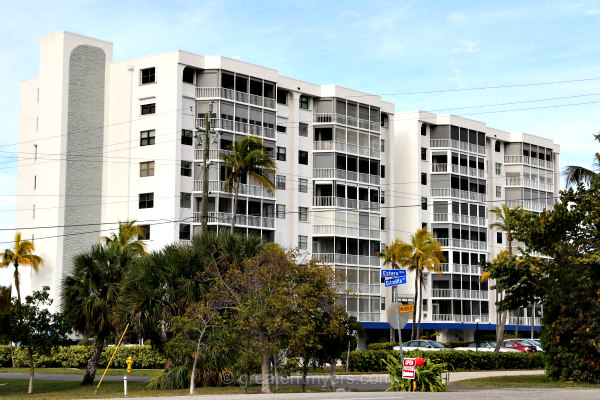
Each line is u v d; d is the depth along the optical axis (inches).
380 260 3184.1
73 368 2215.8
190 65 2691.9
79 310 1510.8
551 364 1357.0
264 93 2851.9
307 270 1182.3
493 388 1177.4
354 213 3088.1
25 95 2997.0
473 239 3580.2
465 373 1617.9
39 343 1476.4
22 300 2861.7
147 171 2694.4
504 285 1396.4
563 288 1315.2
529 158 3890.3
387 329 3253.0
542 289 1353.3
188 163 2677.2
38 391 1483.8
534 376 1475.1
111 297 1498.5
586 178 1576.0
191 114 2696.9
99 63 2824.8
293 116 2979.8
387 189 3302.2
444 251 3459.6
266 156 2170.3
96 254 1544.0
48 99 2790.4
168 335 1384.1
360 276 3085.6
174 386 1380.4
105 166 2795.3
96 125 2800.2
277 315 1102.4
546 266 1347.2
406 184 3452.3
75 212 2751.0
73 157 2760.8
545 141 4013.3
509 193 3850.9
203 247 1401.3
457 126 3565.5
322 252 3002.0
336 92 3075.8
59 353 2245.3
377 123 3245.6
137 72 2753.4
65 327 1514.5
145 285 1379.2
